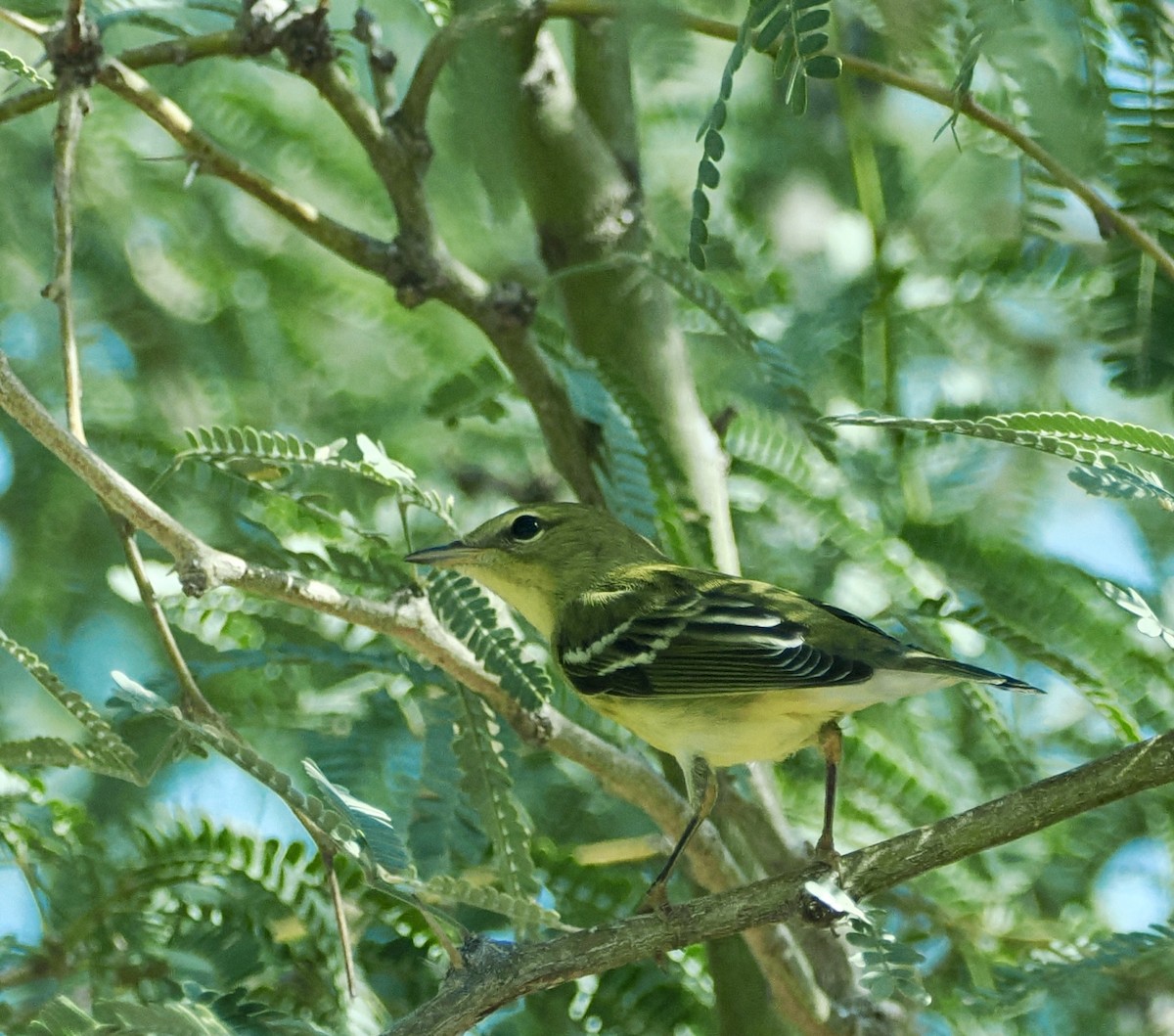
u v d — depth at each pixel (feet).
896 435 38.81
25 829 30.45
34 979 29.43
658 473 32.96
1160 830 34.96
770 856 33.24
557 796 35.50
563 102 34.88
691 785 31.83
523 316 34.30
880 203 39.96
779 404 34.22
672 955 33.19
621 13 27.91
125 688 24.68
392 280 33.81
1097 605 35.06
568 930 25.49
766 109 42.96
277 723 34.83
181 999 26.86
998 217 42.34
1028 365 40.83
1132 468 24.91
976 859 35.09
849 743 35.68
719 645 31.96
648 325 34.83
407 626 29.22
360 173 43.55
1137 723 33.68
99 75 29.63
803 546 37.78
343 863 30.48
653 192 42.39
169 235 43.11
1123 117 29.94
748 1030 31.99
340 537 35.22
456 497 42.32
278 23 32.73
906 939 34.35
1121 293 31.45
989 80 34.91
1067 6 25.71
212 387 41.88
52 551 38.60
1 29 42.32
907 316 39.78
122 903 29.96
